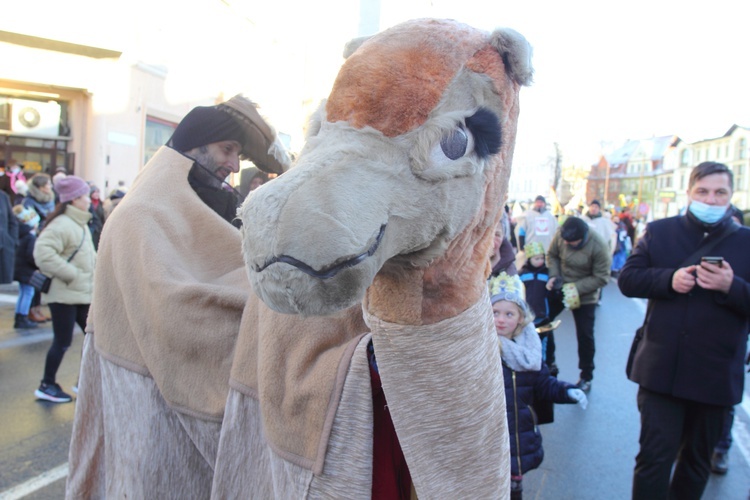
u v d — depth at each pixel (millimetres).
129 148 13133
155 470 1538
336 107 914
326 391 1122
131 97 12969
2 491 3209
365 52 947
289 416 1174
